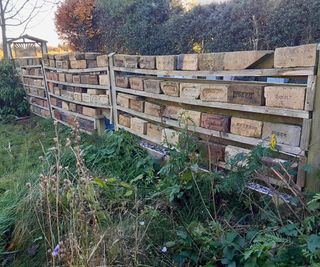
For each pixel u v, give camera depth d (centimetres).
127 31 748
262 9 529
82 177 180
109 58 342
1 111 586
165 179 225
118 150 296
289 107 175
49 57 487
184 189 210
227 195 202
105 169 284
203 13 624
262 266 138
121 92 337
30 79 585
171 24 664
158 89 275
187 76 241
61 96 473
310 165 166
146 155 289
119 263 157
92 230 166
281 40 504
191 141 230
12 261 191
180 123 243
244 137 207
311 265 121
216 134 226
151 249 176
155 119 287
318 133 165
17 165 323
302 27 479
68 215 180
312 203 152
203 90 228
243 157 189
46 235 191
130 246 172
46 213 190
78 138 205
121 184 227
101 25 823
